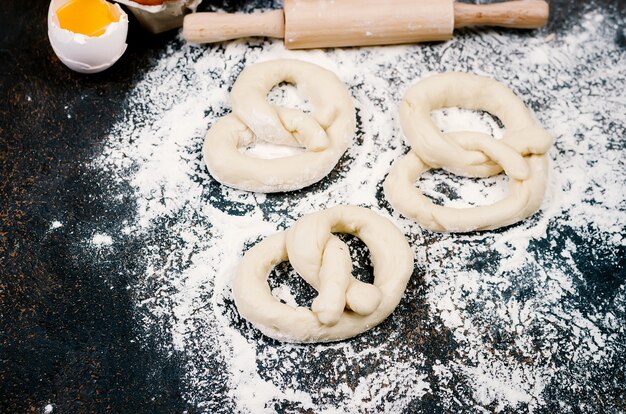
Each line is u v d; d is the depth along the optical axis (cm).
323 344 48
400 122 53
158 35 57
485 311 49
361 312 46
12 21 58
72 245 51
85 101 55
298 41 55
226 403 47
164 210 52
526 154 52
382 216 50
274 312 47
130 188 52
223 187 52
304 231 48
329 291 46
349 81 56
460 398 47
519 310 49
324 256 48
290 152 53
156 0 54
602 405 47
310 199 52
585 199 52
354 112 53
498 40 58
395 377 48
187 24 55
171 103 55
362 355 48
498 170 52
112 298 49
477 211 50
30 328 48
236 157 51
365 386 47
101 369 47
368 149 53
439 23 55
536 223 52
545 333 49
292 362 48
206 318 49
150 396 47
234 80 56
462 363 48
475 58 57
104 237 51
